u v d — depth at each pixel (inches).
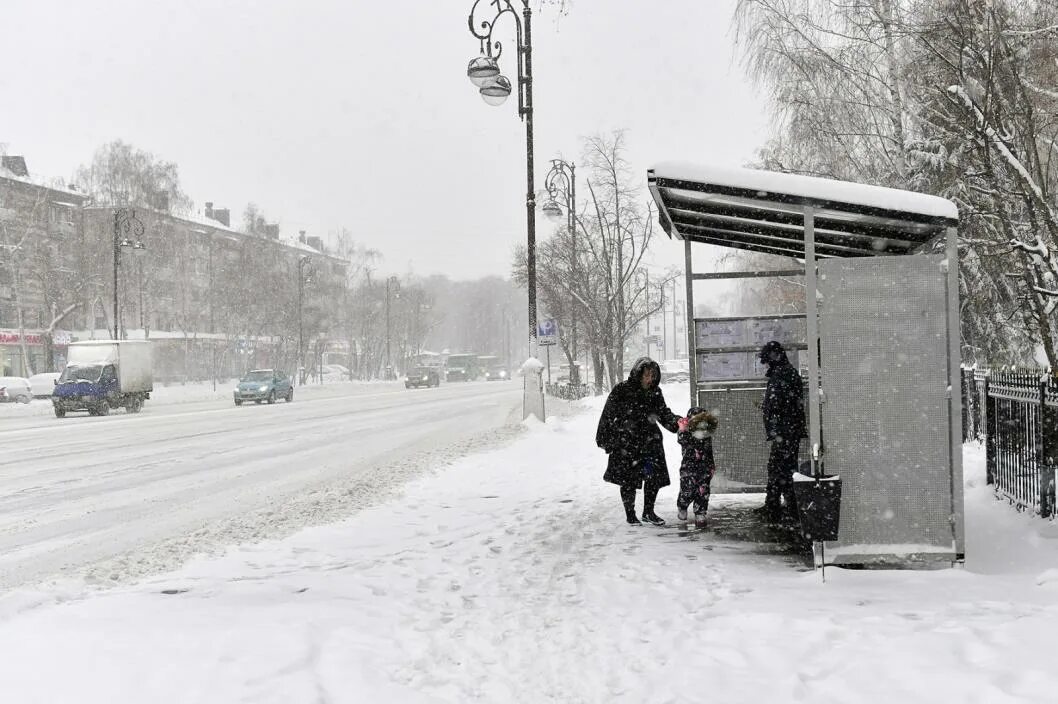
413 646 201.5
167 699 163.5
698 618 212.5
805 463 276.4
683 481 354.3
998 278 602.9
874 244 364.5
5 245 2303.2
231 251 3481.8
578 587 253.4
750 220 339.3
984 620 192.1
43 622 210.5
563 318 1702.8
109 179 2480.3
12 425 1149.1
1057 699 143.1
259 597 243.1
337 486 500.7
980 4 438.9
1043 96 492.1
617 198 1483.8
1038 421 332.2
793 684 163.2
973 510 367.6
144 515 414.9
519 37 893.2
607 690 171.9
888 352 263.9
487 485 495.8
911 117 604.4
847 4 644.1
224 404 1713.8
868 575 250.2
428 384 2746.1
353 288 3986.2
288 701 163.3
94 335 2893.7
